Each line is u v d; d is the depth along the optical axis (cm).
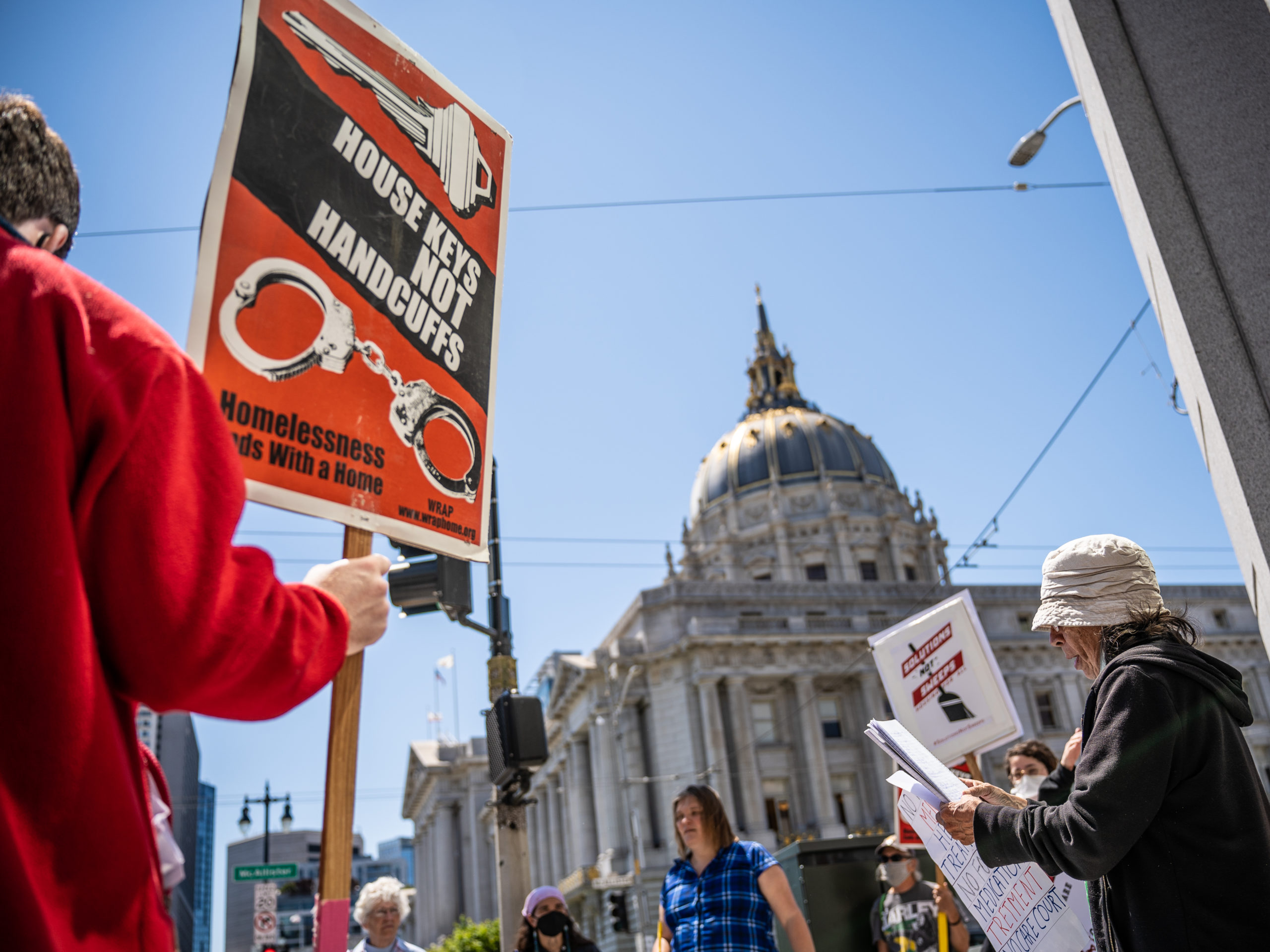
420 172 245
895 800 620
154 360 133
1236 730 245
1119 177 463
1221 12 440
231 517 139
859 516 7306
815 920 681
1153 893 234
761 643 4912
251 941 10606
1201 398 419
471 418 246
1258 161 418
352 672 188
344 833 181
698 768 4666
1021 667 5244
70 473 124
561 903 673
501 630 1102
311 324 203
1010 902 338
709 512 7769
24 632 115
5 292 127
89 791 116
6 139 145
